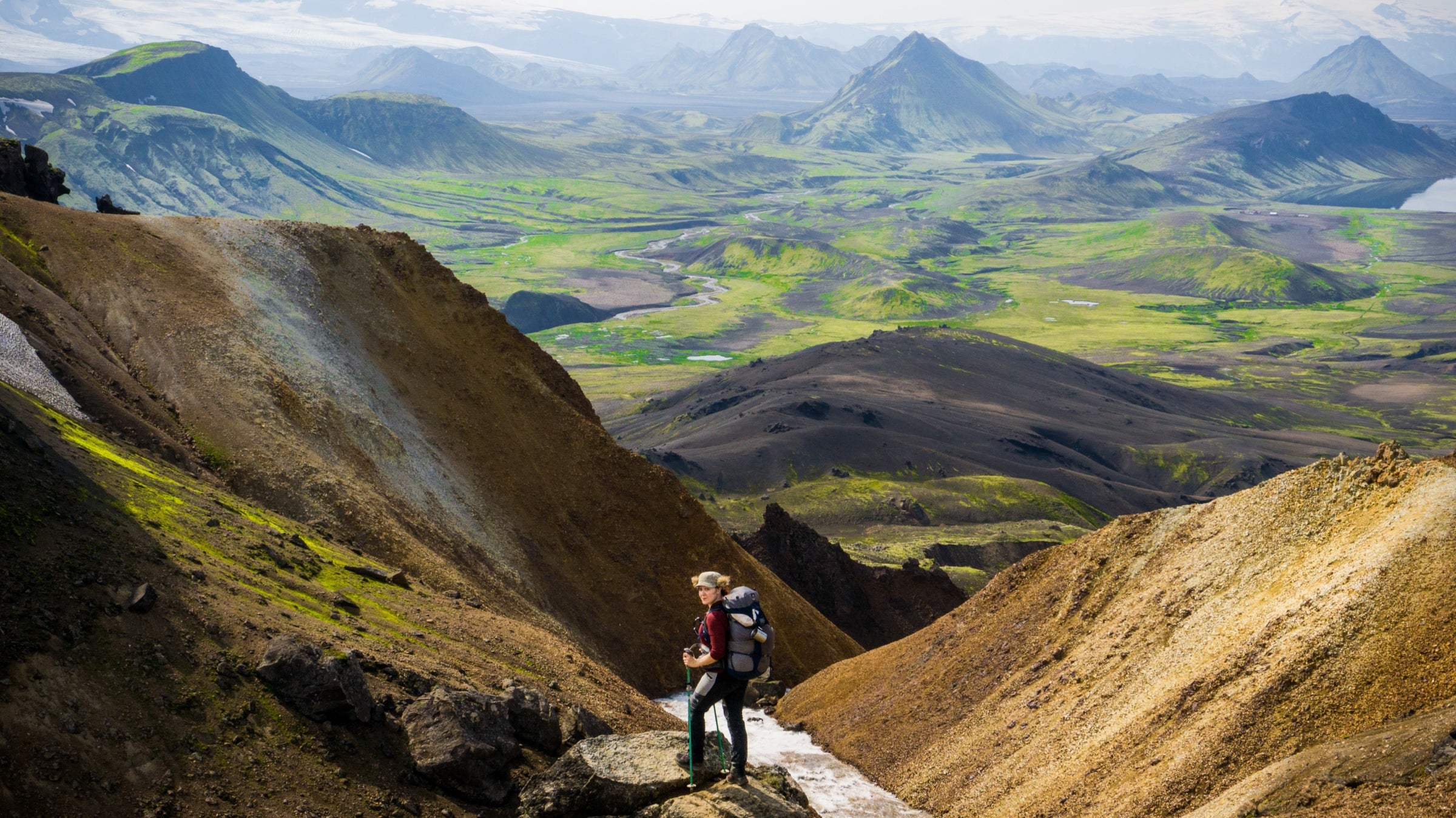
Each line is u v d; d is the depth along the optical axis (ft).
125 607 79.87
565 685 128.98
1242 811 92.99
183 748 71.31
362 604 121.39
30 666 68.59
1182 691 122.93
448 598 148.36
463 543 201.05
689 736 61.21
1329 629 109.70
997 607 191.93
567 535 234.58
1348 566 118.73
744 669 58.49
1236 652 120.88
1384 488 131.34
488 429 242.37
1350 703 101.19
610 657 215.10
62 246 203.31
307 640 90.17
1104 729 132.67
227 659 81.46
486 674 114.11
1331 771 89.45
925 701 180.14
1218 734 109.60
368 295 248.32
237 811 69.31
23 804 60.90
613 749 66.23
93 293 195.83
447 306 264.93
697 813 56.95
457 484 220.02
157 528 102.53
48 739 65.16
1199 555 154.30
